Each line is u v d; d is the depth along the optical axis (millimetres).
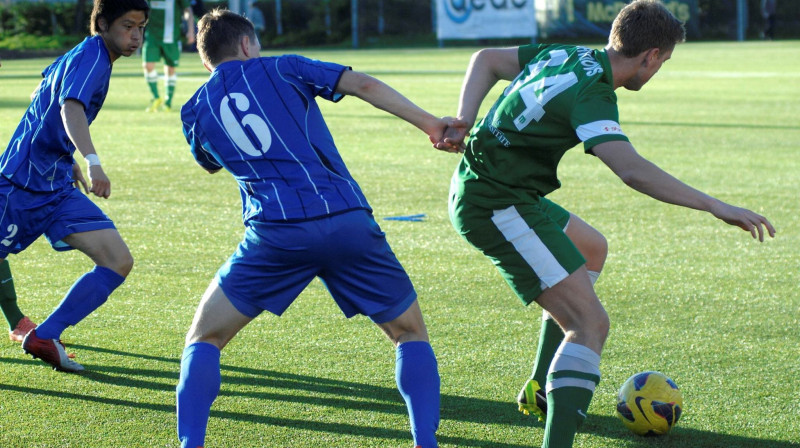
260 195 9164
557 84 9305
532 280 9578
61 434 10141
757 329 14211
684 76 69312
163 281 16688
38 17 124812
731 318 14766
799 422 10633
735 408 11047
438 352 13047
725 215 8469
